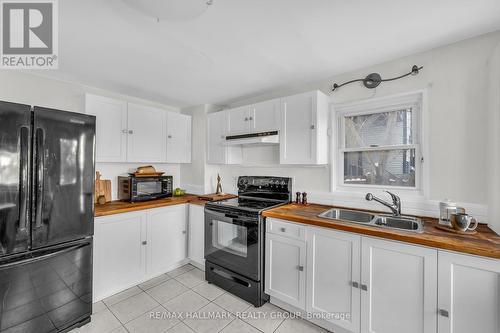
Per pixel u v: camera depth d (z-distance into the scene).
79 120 1.86
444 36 1.67
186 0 1.12
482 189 1.67
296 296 1.93
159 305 2.13
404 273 1.45
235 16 1.42
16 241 1.55
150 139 2.89
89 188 1.92
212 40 1.70
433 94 1.86
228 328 1.83
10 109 1.52
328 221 1.77
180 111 3.64
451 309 1.31
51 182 1.70
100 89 2.76
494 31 1.62
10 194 1.52
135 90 2.80
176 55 1.92
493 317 1.21
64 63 2.05
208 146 3.23
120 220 2.31
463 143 1.75
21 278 1.56
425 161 1.90
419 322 1.40
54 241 1.72
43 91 2.34
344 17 1.44
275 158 2.86
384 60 2.04
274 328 1.83
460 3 1.31
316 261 1.81
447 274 1.31
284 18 1.44
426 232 1.49
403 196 2.01
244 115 2.79
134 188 2.66
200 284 2.51
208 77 2.41
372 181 2.25
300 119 2.31
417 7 1.34
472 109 1.71
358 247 1.61
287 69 2.22
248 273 2.17
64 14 1.38
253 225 2.15
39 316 1.64
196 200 2.93
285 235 2.00
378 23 1.50
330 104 2.42
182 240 2.89
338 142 2.43
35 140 1.63
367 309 1.58
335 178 2.41
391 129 2.14
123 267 2.33
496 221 1.48
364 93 2.21
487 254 1.19
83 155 1.88
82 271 1.88
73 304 1.82
